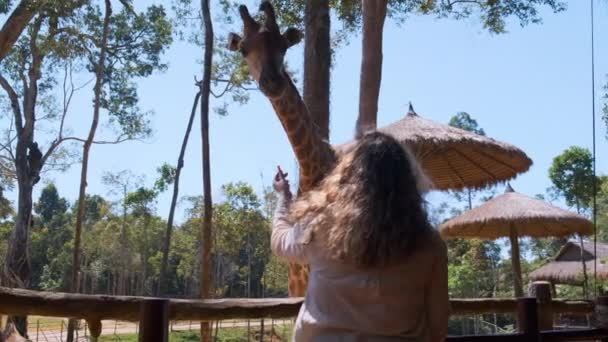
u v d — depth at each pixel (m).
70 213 56.66
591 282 16.34
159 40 18.42
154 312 2.37
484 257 28.83
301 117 3.55
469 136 7.16
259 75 3.46
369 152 1.93
